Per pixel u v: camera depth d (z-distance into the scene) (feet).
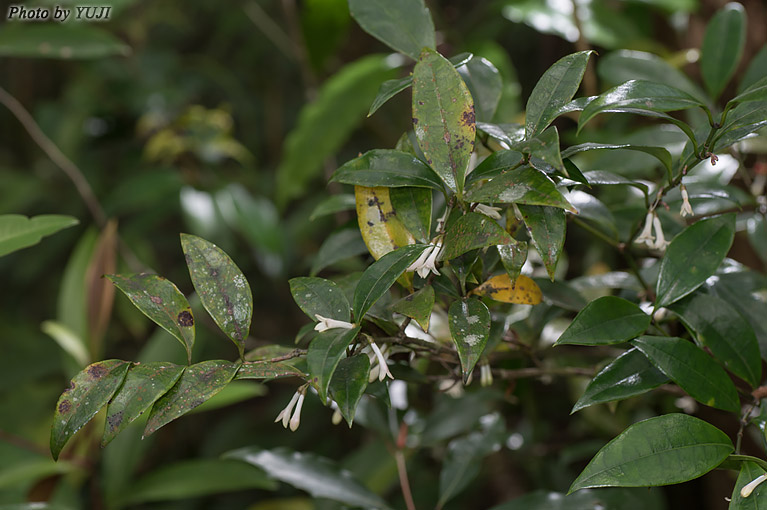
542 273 3.06
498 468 4.64
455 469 3.12
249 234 5.79
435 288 2.64
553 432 4.66
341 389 2.52
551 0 4.15
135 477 6.12
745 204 3.02
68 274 4.20
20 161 8.59
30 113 8.66
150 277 2.61
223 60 8.57
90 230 4.36
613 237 2.94
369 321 2.63
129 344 7.57
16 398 6.31
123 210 6.53
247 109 8.36
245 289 2.60
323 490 3.07
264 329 7.46
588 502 2.95
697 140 2.66
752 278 2.82
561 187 2.67
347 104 4.72
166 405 2.52
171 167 6.47
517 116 3.91
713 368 2.60
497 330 2.72
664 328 2.86
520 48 6.56
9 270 7.95
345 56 7.01
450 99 2.58
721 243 2.67
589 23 4.08
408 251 2.56
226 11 8.21
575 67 2.58
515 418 4.68
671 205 2.88
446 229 2.60
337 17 4.63
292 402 2.54
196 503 6.26
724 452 2.51
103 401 2.51
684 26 4.35
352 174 2.63
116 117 6.83
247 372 2.54
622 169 3.02
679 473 2.49
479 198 2.56
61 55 3.74
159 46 8.59
